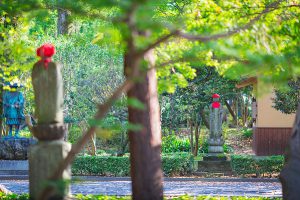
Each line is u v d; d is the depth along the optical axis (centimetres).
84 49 2698
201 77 2794
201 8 1145
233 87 2970
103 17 857
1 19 1300
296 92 2369
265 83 665
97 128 603
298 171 793
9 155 2302
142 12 518
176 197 1242
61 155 876
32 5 862
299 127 807
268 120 3028
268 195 1830
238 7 1131
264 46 869
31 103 2553
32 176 882
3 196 1164
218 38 681
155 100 870
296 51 766
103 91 2694
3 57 1133
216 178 2391
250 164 2473
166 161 2503
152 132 866
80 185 2123
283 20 1045
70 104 2702
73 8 885
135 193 870
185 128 3681
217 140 2553
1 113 2328
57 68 882
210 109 2564
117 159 2484
